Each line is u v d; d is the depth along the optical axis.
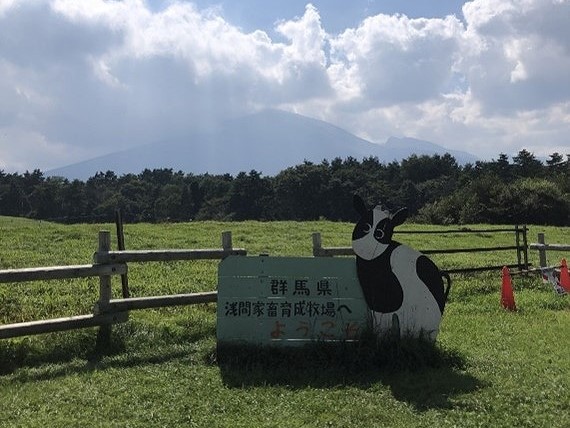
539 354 6.86
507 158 85.69
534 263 15.26
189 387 5.52
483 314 9.23
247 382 5.70
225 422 4.73
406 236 22.44
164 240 17.94
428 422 4.77
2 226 21.38
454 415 4.93
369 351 6.29
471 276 12.66
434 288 6.78
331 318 6.74
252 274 6.72
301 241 19.22
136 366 6.15
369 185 82.56
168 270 12.18
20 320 8.04
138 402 5.12
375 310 6.76
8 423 4.61
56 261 12.95
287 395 5.37
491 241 21.70
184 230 21.56
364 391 5.49
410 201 80.25
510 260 16.16
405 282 6.77
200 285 10.59
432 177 96.00
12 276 6.25
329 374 5.97
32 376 5.76
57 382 5.56
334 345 6.52
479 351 6.95
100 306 6.97
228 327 6.63
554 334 7.90
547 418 4.86
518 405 5.14
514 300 9.98
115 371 5.93
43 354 6.39
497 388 5.55
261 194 86.62
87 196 93.31
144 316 8.14
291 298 6.73
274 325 6.67
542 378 5.88
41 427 4.55
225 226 23.73
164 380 5.69
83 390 5.36
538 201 46.97
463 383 5.67
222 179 104.00
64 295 9.48
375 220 6.89
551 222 46.66
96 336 6.88
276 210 83.31
